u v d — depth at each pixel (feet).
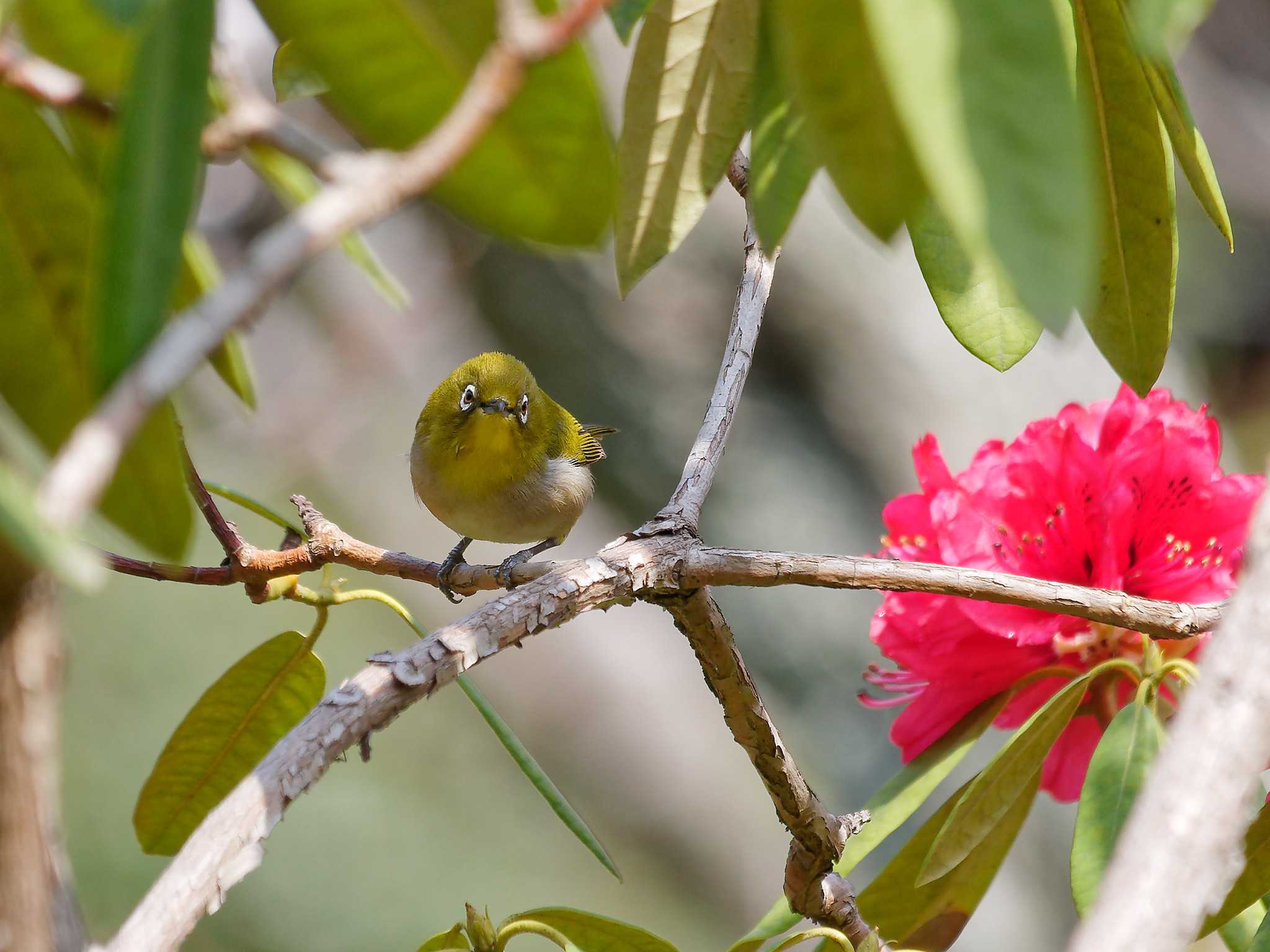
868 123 3.40
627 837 31.35
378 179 3.15
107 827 32.89
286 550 8.34
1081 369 29.40
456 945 6.86
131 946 4.70
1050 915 26.25
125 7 3.69
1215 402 39.34
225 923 33.12
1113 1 5.82
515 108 3.89
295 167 5.48
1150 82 5.75
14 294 5.05
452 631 6.38
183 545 4.60
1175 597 8.54
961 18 2.89
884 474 29.04
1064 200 2.85
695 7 5.56
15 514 2.60
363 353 36.60
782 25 3.38
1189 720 4.59
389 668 6.07
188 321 2.88
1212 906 4.36
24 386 5.11
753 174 4.71
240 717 8.24
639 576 7.17
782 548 28.45
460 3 3.88
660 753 31.14
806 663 28.02
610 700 31.07
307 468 36.55
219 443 36.22
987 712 8.52
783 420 29.40
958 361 29.01
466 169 3.99
